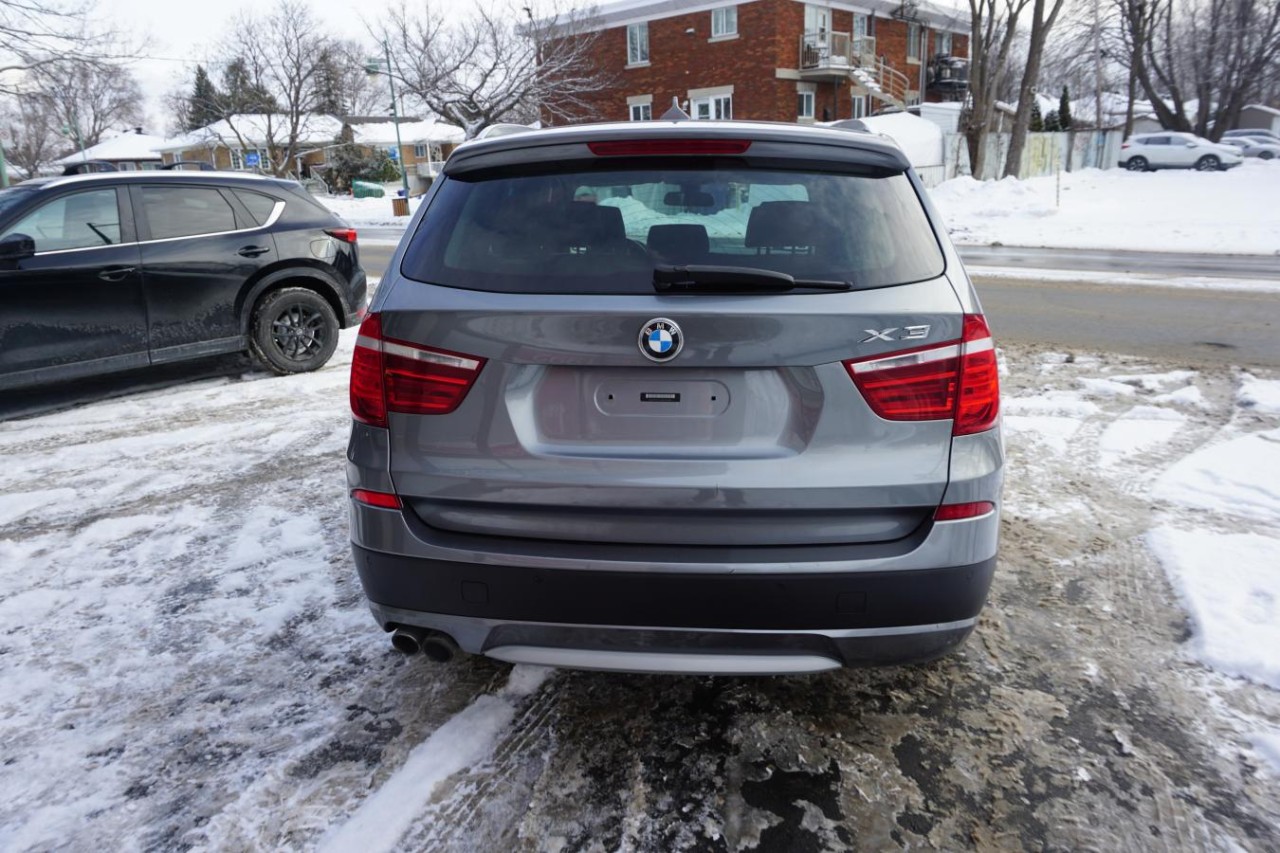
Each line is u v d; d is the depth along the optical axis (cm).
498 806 238
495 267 232
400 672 303
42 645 323
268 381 717
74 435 583
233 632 330
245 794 244
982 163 2991
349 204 4041
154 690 294
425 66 3606
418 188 5550
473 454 228
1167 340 805
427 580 236
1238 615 327
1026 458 510
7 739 269
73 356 607
